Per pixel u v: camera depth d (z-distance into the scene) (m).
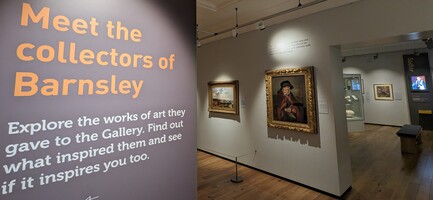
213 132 5.58
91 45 1.16
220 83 5.21
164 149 1.45
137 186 1.31
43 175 1.00
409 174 3.94
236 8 3.43
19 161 0.95
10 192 0.93
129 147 1.28
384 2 2.77
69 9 1.10
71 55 1.09
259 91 4.35
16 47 0.95
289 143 3.85
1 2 0.92
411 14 2.57
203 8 3.38
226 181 3.92
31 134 0.98
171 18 1.51
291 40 3.74
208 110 5.67
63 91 1.06
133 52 1.32
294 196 3.32
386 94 8.88
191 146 1.61
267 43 4.16
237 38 4.80
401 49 8.15
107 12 1.22
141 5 1.36
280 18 3.69
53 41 1.05
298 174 3.71
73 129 1.09
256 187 3.65
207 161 5.09
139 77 1.34
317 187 3.45
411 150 5.18
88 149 1.13
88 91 1.14
